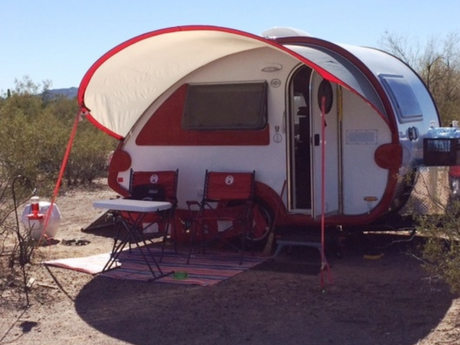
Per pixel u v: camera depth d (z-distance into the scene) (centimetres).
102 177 1856
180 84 955
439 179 873
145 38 812
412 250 906
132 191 932
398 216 902
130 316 667
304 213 888
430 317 631
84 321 656
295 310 667
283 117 894
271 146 902
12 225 936
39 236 980
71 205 1426
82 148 1722
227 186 905
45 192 1016
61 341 604
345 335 595
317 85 845
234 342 590
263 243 918
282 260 873
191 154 949
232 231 900
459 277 600
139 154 980
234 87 922
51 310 690
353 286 741
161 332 620
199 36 822
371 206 862
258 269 829
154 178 946
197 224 915
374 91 855
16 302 712
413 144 888
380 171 854
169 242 991
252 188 895
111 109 953
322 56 840
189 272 815
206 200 910
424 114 975
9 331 632
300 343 582
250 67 910
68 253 931
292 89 899
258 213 908
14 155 934
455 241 651
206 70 938
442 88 2283
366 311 655
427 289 718
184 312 673
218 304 694
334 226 902
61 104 2775
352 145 869
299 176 922
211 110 937
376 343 575
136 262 871
